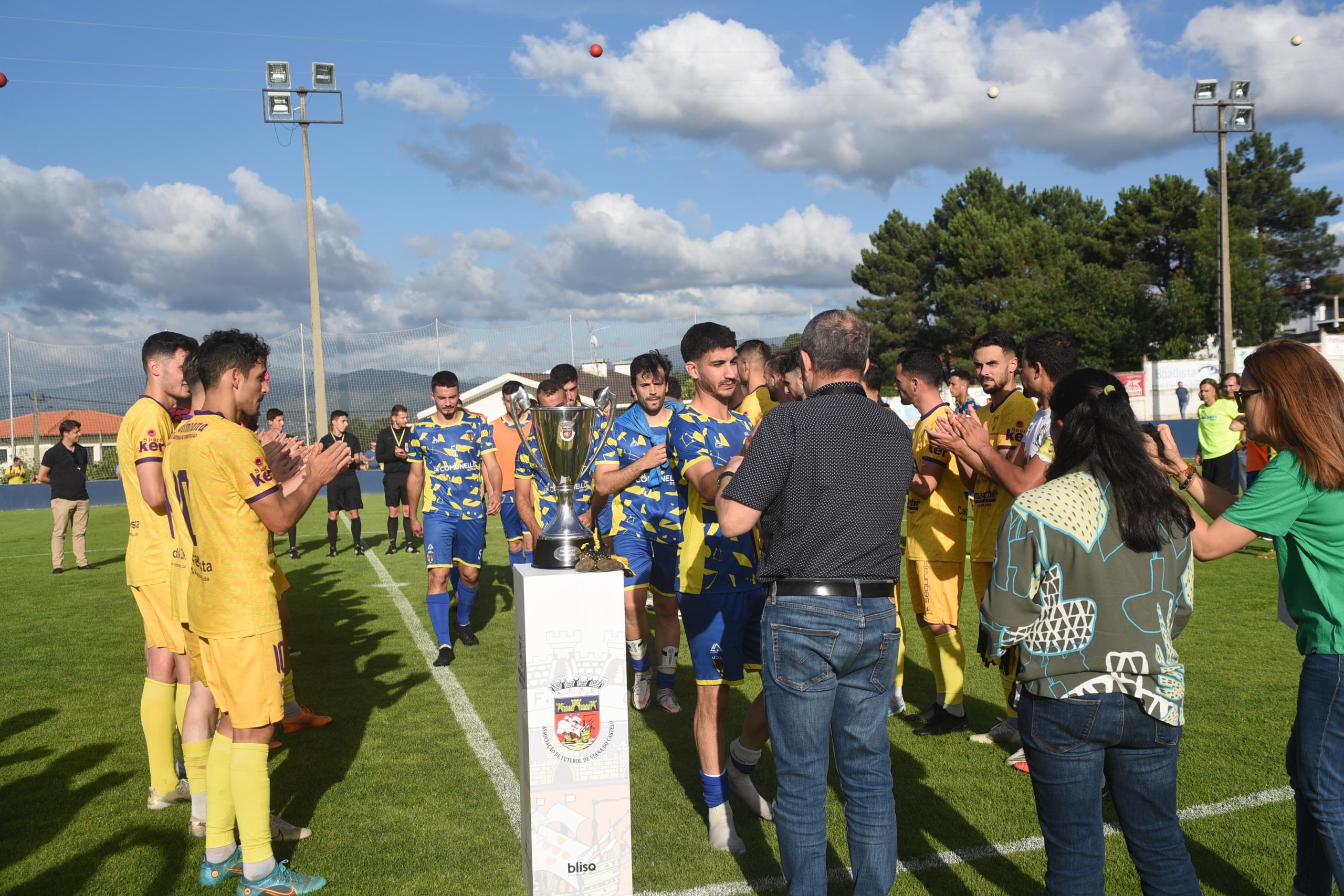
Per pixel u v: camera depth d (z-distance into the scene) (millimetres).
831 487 2439
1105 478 2145
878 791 2498
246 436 2994
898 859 3174
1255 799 3547
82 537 11047
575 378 6496
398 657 6219
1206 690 4941
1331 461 2201
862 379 2668
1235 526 2307
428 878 3109
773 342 16109
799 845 2438
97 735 4727
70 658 6402
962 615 7023
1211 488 2566
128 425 3705
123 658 6402
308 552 12086
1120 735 2090
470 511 6168
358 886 3051
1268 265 43062
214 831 3104
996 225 43562
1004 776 3926
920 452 4312
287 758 4277
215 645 2961
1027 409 4320
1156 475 2111
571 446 2984
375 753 4332
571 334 20156
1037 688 2141
